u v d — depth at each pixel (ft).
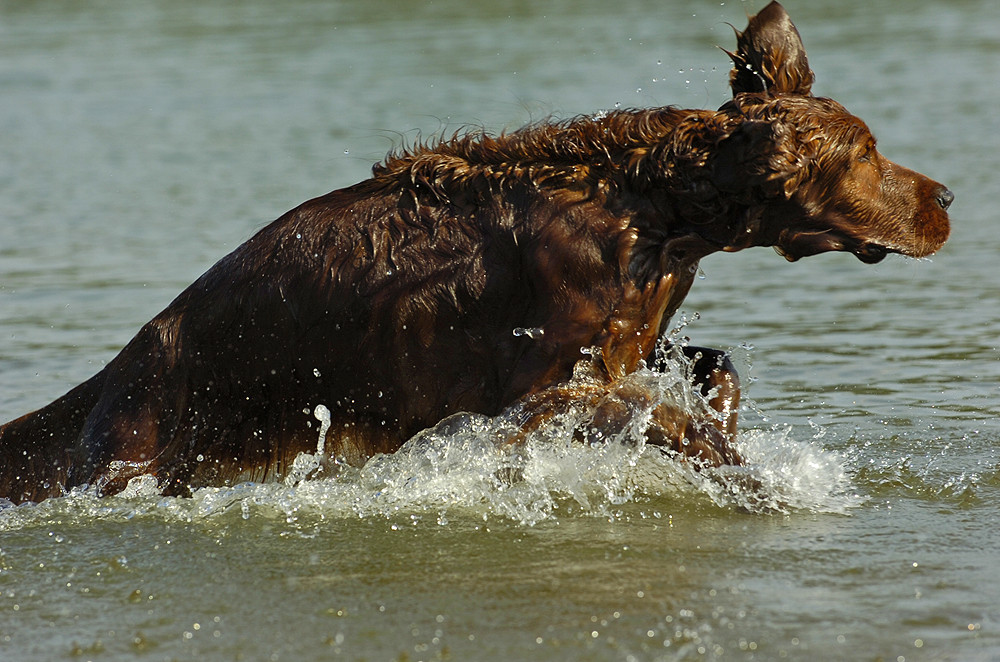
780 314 56.49
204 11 173.37
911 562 28.78
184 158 92.84
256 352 34.45
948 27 140.15
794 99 33.96
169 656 24.88
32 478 36.83
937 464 36.78
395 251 33.73
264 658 24.58
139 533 32.60
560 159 34.01
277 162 89.51
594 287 32.71
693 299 59.88
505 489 34.12
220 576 29.40
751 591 27.20
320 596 27.84
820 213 33.76
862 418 41.81
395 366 33.96
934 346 50.34
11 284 62.28
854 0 166.30
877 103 102.53
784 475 34.04
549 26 145.59
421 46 136.98
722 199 33.04
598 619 25.88
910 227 34.50
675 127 33.53
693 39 127.65
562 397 32.68
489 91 107.24
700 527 31.94
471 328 33.60
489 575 28.78
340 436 35.47
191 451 35.29
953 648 23.93
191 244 69.05
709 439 34.14
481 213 33.73
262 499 34.47
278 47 141.79
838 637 24.58
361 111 104.06
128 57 139.13
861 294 59.31
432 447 34.47
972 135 89.56
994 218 71.00
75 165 92.12
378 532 32.19
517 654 24.26
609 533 31.58
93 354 50.88
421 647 24.76
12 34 157.89
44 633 26.32
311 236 34.27
